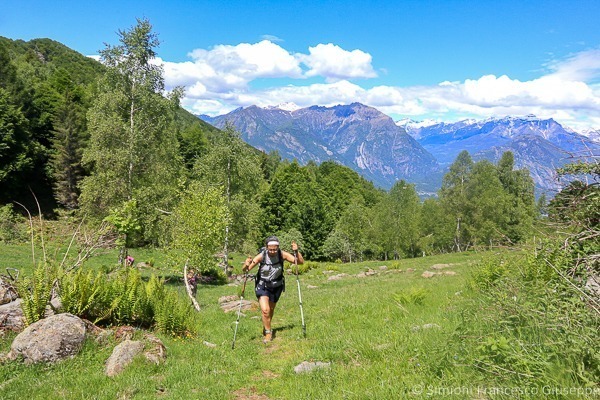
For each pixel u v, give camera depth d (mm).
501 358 4746
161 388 6332
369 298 13062
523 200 67875
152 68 30391
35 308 7824
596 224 6605
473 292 10383
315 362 6641
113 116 28438
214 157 37719
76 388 6043
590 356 4102
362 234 69875
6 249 32031
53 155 62781
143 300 9312
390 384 4988
